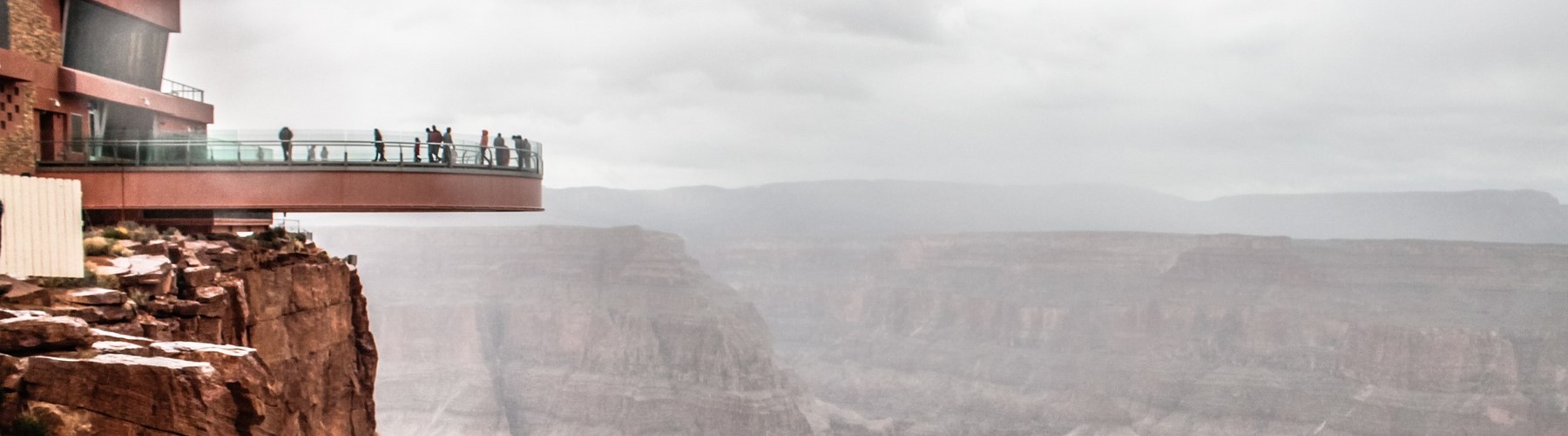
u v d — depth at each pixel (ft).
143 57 140.56
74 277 83.82
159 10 141.28
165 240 100.94
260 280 105.19
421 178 121.80
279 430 66.85
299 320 111.86
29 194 83.41
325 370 116.47
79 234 85.20
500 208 128.98
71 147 119.44
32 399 61.72
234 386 64.85
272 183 118.32
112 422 62.03
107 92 126.72
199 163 118.21
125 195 117.19
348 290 126.31
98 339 66.03
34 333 63.57
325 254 123.34
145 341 67.36
